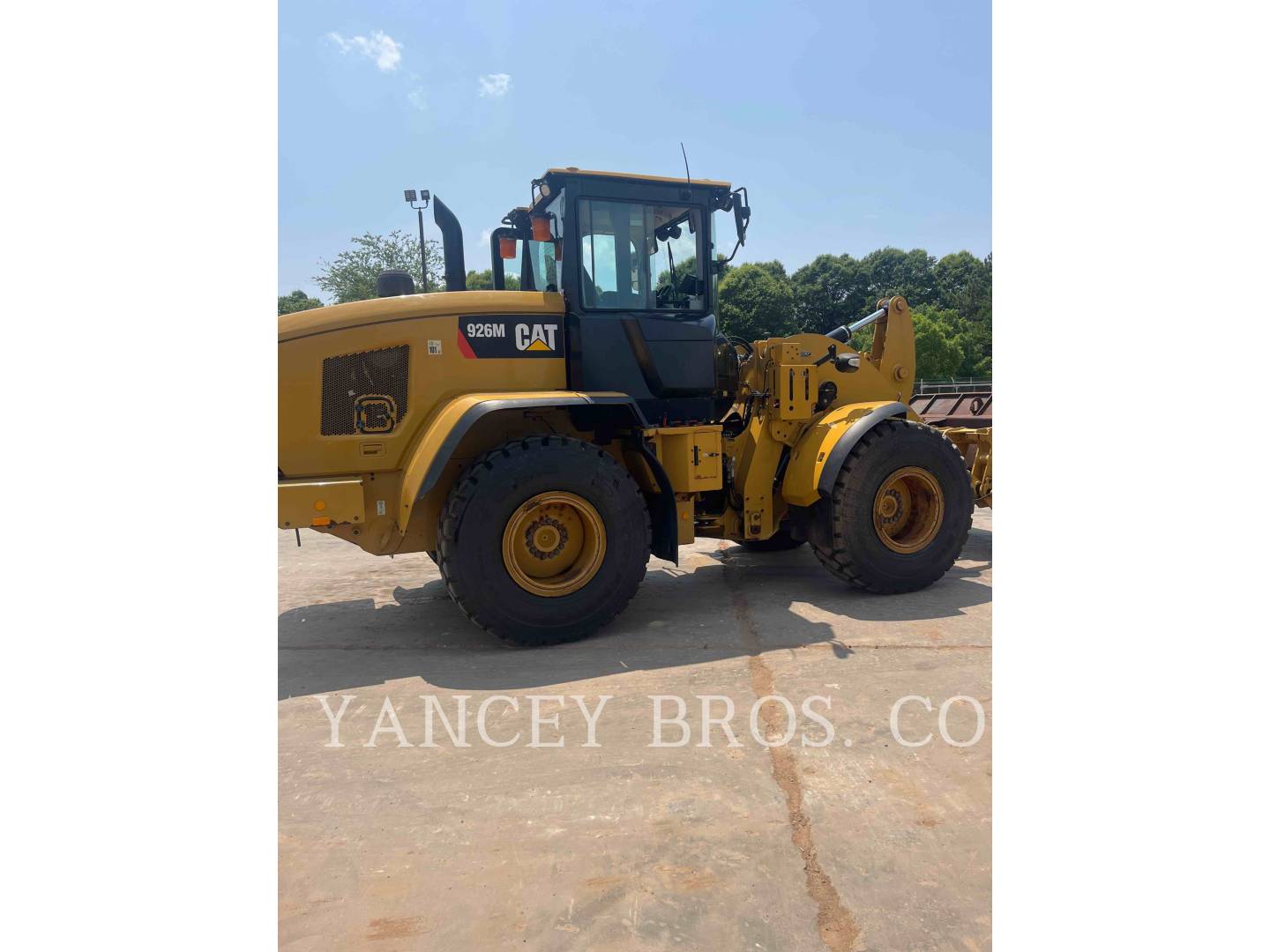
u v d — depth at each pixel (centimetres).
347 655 357
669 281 439
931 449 436
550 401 367
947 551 444
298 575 545
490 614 352
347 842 200
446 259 430
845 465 423
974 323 5138
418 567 572
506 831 203
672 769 234
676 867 186
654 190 423
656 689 301
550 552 372
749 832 200
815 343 458
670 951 158
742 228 448
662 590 471
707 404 441
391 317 373
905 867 183
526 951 159
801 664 326
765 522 458
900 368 507
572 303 406
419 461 355
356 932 166
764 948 159
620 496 372
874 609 411
